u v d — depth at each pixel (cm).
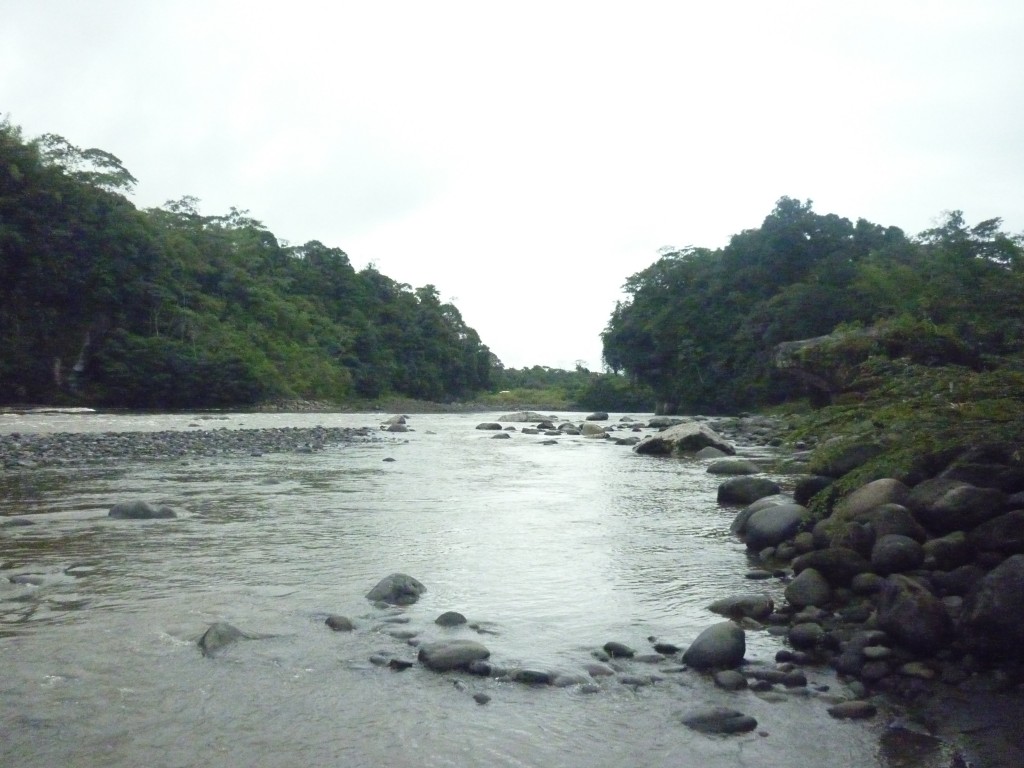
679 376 6019
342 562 677
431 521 890
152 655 436
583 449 2098
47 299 5569
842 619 482
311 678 403
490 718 357
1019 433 518
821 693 384
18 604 538
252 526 852
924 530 549
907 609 425
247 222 9275
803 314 4631
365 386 8756
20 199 5319
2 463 1511
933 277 3716
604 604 548
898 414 597
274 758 317
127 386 5706
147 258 6150
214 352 6288
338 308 9481
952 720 351
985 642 402
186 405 6144
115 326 5922
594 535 807
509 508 991
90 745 327
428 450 2047
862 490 606
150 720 351
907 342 1296
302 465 1581
